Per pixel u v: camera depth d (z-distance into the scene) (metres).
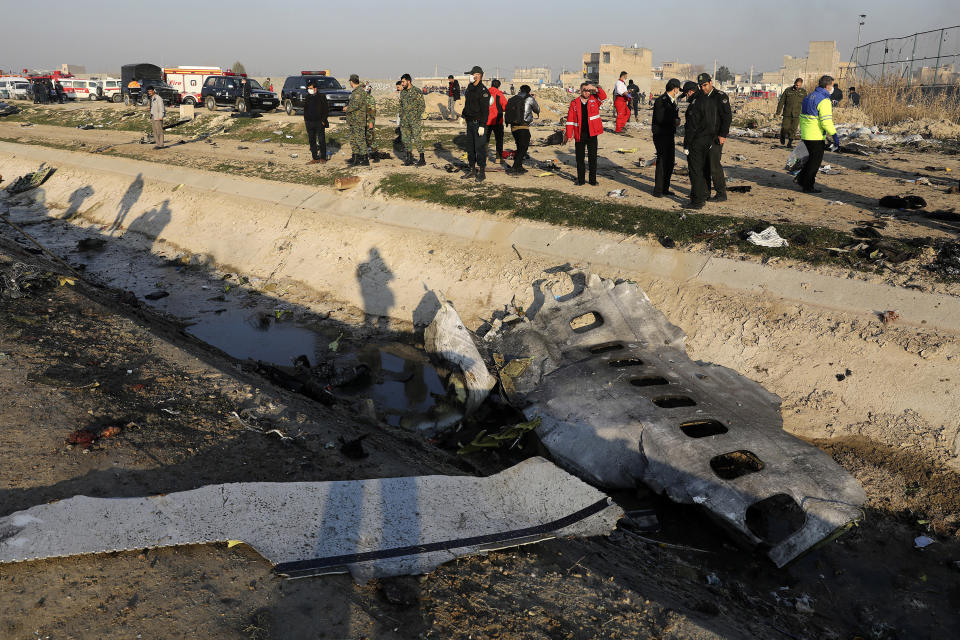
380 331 10.20
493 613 3.81
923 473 6.15
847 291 7.79
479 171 13.65
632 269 9.34
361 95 15.34
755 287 8.32
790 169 13.12
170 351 7.42
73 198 18.75
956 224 9.38
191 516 4.28
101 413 5.77
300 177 15.50
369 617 3.64
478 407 7.82
